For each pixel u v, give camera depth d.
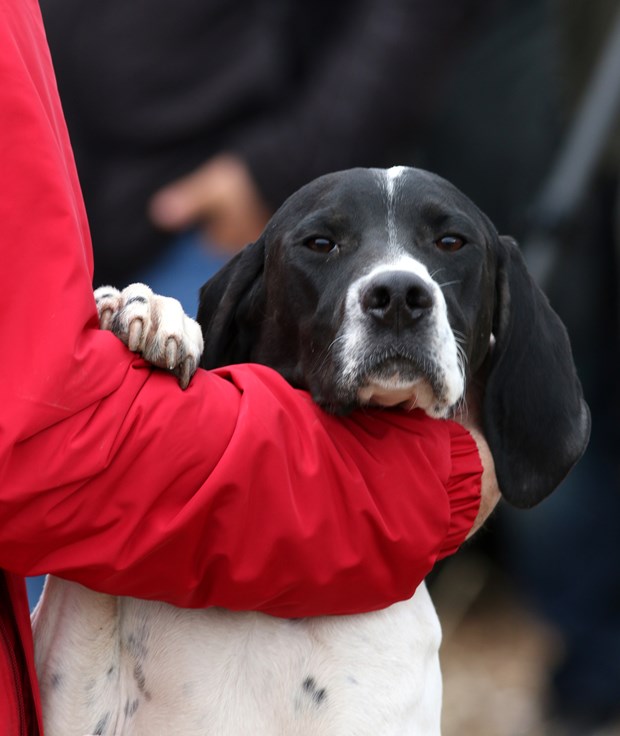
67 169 5.10
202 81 9.87
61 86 9.85
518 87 11.62
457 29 10.33
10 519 4.78
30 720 5.32
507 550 12.86
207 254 10.11
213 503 5.05
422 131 11.78
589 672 11.30
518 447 6.29
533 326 6.40
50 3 9.78
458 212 6.11
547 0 11.50
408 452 5.54
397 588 5.48
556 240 9.77
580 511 11.23
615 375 11.29
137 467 4.95
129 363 5.05
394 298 5.53
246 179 9.95
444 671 12.48
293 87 10.22
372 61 10.10
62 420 4.80
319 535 5.22
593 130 9.85
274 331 6.23
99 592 5.45
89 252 5.18
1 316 4.78
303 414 5.39
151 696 5.70
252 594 5.23
